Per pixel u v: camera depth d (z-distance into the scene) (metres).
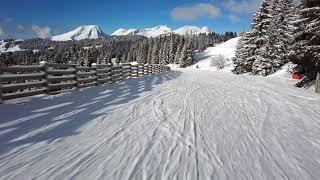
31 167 4.47
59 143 5.59
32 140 5.67
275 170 4.96
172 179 4.34
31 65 9.80
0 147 5.20
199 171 4.68
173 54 119.44
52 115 7.64
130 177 4.32
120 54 166.88
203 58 121.44
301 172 4.95
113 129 6.74
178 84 18.31
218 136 6.63
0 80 8.38
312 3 17.81
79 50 90.00
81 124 6.99
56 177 4.18
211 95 13.35
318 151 6.09
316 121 8.84
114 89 13.82
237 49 49.59
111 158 5.00
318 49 16.83
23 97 9.54
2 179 4.04
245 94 14.33
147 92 13.18
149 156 5.18
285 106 11.19
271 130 7.48
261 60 37.19
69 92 11.84
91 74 14.65
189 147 5.76
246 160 5.30
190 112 9.05
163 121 7.72
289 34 36.03
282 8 37.62
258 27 39.56
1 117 7.06
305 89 18.47
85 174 4.33
